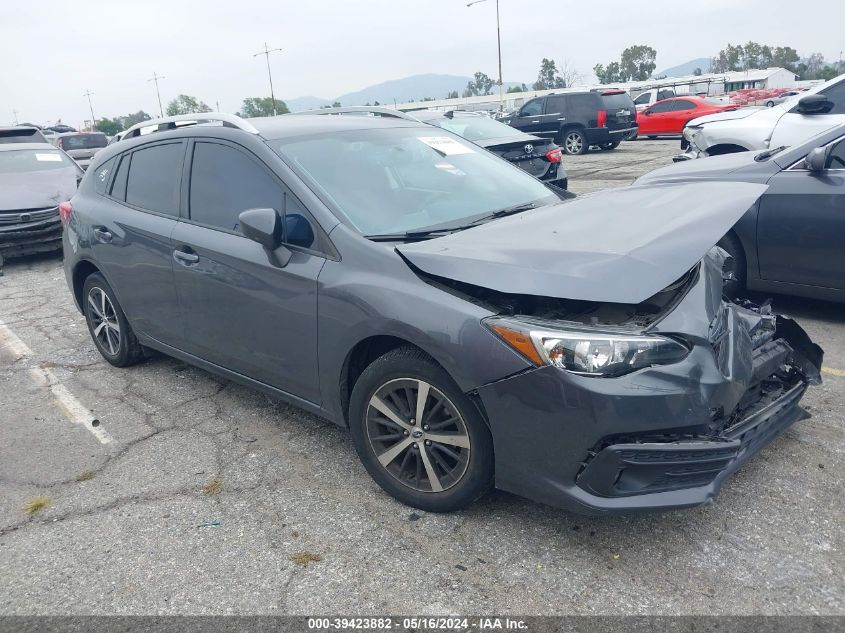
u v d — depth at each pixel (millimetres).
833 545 2768
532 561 2779
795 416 3311
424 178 3834
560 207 3482
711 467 2652
